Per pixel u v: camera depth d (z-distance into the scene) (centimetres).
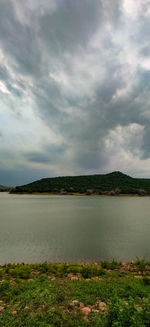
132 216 4478
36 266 1175
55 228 2920
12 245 1941
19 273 976
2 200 11162
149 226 3127
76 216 4462
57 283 785
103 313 514
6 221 3662
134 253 1695
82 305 580
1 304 584
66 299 617
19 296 632
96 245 1947
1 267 1193
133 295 636
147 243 2034
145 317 428
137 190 18538
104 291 687
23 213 5081
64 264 1205
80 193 19325
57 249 1803
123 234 2502
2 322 468
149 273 1061
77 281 826
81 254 1655
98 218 4122
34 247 1867
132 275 989
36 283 783
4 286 726
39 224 3309
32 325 459
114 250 1783
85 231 2697
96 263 1406
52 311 528
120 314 427
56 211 5566
